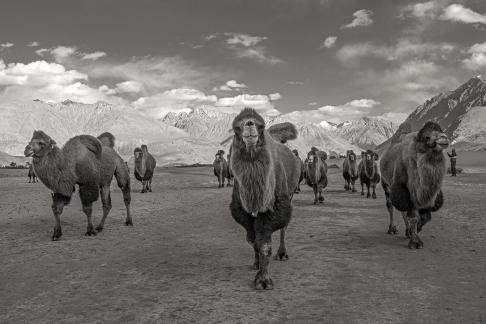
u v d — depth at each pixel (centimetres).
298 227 1176
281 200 664
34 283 706
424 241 961
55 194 1062
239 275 728
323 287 657
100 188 1174
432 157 842
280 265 784
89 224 1112
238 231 1124
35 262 837
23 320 560
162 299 621
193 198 2019
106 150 1193
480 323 519
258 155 620
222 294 636
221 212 1495
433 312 554
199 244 977
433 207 902
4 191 2558
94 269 781
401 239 993
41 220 1366
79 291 663
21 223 1310
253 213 641
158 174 5056
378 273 723
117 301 617
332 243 960
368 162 1933
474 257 809
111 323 544
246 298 617
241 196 641
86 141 1098
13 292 665
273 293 636
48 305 609
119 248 950
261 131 619
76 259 855
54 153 1026
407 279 686
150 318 556
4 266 811
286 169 754
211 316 557
